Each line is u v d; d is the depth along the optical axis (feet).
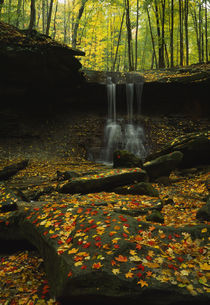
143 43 97.55
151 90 52.03
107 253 9.83
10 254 14.48
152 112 53.52
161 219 15.24
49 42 43.32
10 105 45.75
